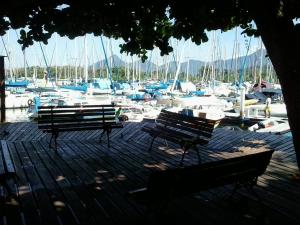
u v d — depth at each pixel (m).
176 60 35.81
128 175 6.08
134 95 33.22
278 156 7.57
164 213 4.37
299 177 5.88
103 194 5.11
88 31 4.55
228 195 5.12
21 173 6.08
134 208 4.59
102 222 4.18
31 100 31.55
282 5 3.77
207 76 49.16
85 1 4.23
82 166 6.60
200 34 5.12
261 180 5.88
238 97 34.03
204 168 3.75
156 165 6.79
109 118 8.68
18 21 4.15
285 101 3.96
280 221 4.34
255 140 9.30
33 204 4.69
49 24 4.34
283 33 3.77
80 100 27.31
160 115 8.45
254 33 5.86
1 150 5.20
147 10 4.77
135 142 8.88
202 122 6.98
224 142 9.06
